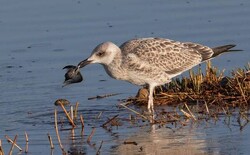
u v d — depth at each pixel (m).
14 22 21.19
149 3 22.20
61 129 14.49
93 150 13.07
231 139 13.35
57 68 18.64
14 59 19.33
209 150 12.83
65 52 19.42
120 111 15.65
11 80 18.09
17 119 15.30
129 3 22.27
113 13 21.48
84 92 17.16
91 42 19.80
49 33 20.50
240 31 19.91
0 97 16.95
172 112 15.31
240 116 14.74
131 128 14.38
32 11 21.80
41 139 13.84
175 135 13.77
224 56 18.66
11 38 20.41
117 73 15.59
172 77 16.38
